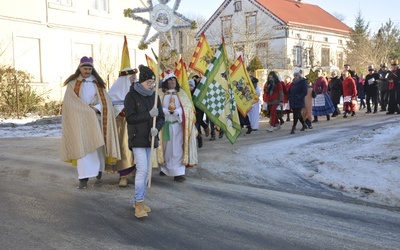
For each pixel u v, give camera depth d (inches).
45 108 810.8
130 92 226.1
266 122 683.4
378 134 440.1
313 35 1879.9
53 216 227.6
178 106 304.2
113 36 1039.0
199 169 345.7
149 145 224.4
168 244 190.9
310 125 569.6
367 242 195.6
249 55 1610.5
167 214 232.8
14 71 766.5
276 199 265.9
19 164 369.1
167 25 259.4
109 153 277.3
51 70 908.0
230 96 370.6
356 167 320.2
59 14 920.9
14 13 840.9
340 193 282.0
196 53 438.3
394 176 290.4
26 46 867.4
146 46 293.0
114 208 242.7
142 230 208.1
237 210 242.1
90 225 214.5
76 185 294.0
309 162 357.7
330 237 201.3
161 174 327.6
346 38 2054.6
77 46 964.0
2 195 267.4
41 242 191.5
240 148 426.6
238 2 1850.4
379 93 875.4
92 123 273.6
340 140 440.5
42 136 567.5
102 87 285.3
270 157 378.9
